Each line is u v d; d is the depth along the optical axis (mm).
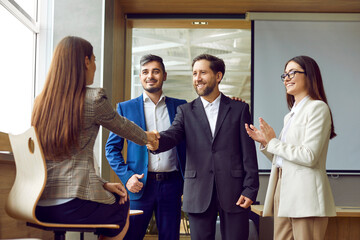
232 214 2578
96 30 4367
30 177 1941
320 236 2316
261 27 5664
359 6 5461
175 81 12328
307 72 2484
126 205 2168
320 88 2504
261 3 5352
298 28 5660
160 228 2918
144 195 2904
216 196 2623
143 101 3086
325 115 2383
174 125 2756
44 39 4363
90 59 2055
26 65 4152
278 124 5598
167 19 5605
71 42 2000
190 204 2607
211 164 2619
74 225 1885
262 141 2549
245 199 2551
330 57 5637
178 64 10906
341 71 5621
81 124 1934
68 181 1895
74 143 1905
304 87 2508
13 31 3770
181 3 5289
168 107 3084
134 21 5668
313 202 2283
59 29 4367
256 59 5656
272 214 2568
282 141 2541
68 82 1943
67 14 4391
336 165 5523
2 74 3504
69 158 1909
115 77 4902
